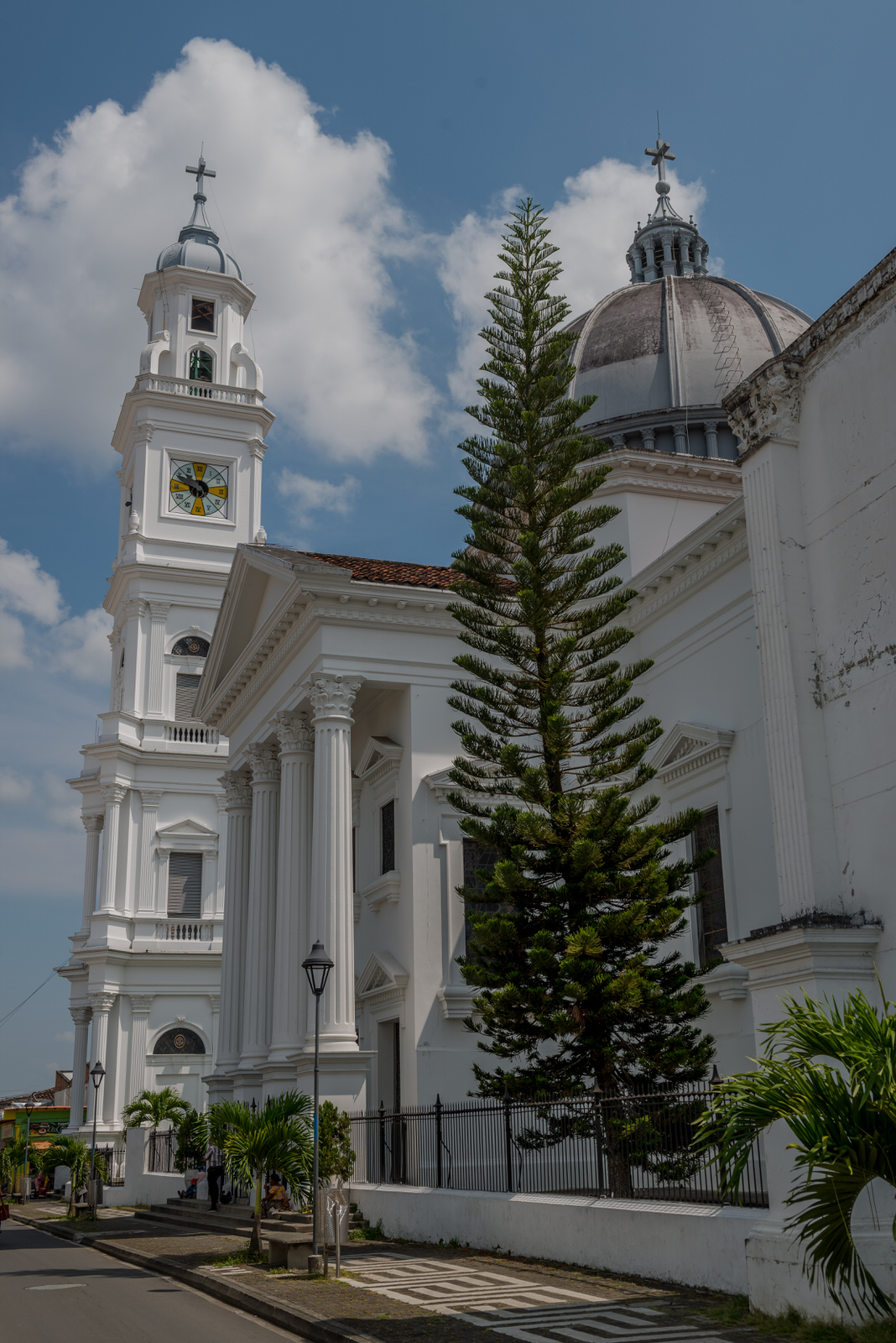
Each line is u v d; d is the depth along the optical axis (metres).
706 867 21.50
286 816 24.95
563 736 17.52
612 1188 14.05
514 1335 9.95
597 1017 16.11
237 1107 16.98
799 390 13.43
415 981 22.05
